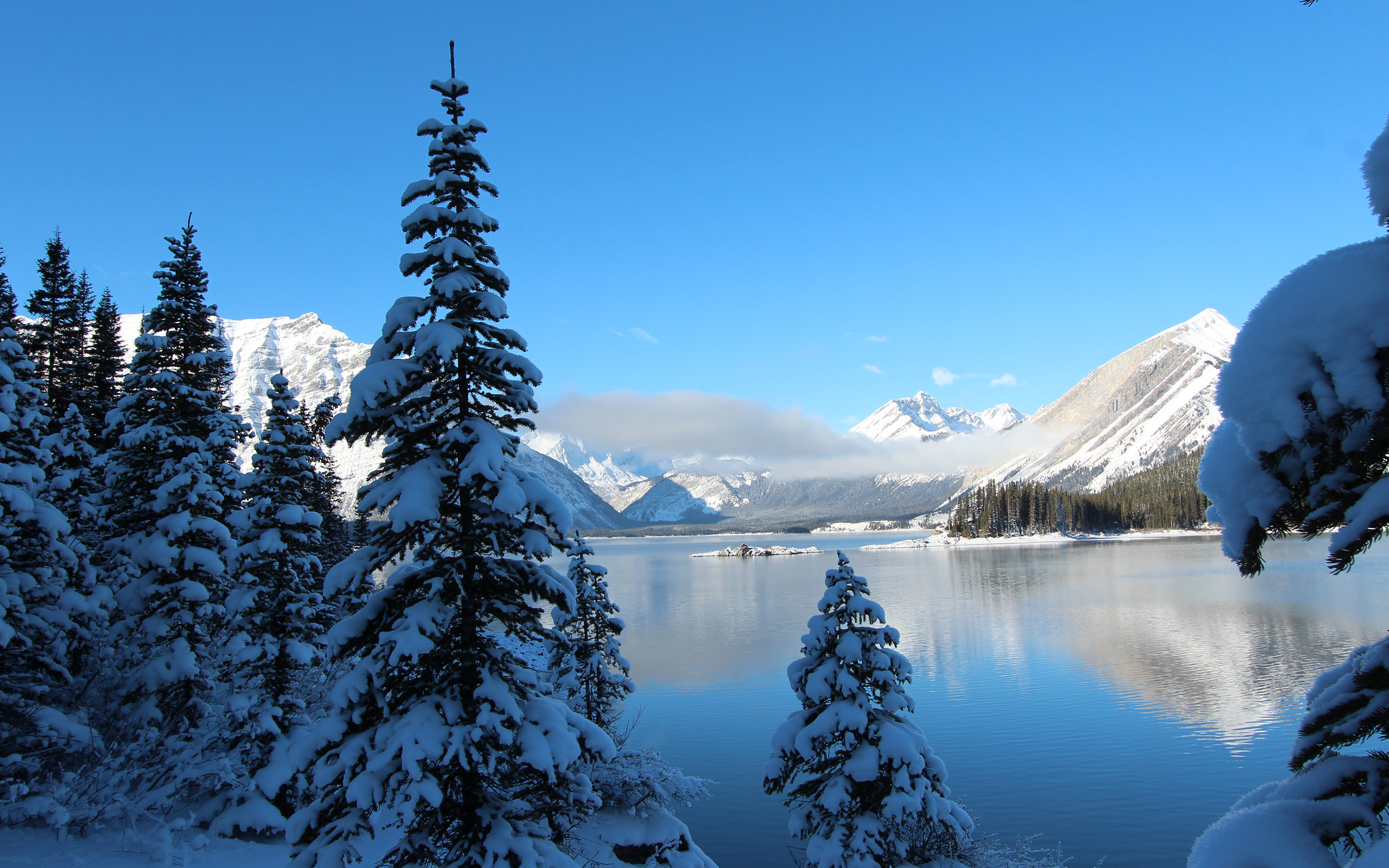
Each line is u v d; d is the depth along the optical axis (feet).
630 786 84.94
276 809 74.90
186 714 86.28
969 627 256.52
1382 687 11.20
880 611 64.23
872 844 58.65
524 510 44.60
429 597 42.19
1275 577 357.20
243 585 82.48
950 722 146.92
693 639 260.21
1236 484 10.28
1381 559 406.00
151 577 87.66
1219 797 105.50
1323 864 8.75
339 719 40.88
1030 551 634.02
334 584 41.42
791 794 65.26
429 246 44.42
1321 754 11.43
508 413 46.73
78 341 135.64
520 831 41.24
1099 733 135.03
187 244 96.12
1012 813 102.83
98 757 81.46
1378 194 9.52
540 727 41.47
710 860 85.66
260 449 87.92
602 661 98.32
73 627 80.43
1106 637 226.79
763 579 517.96
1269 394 9.29
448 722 39.96
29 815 68.74
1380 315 8.53
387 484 41.81
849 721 60.13
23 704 75.00
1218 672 176.65
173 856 67.36
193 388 93.20
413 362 42.01
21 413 73.87
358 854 38.88
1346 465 9.41
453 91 45.85
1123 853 89.66
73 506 94.68
